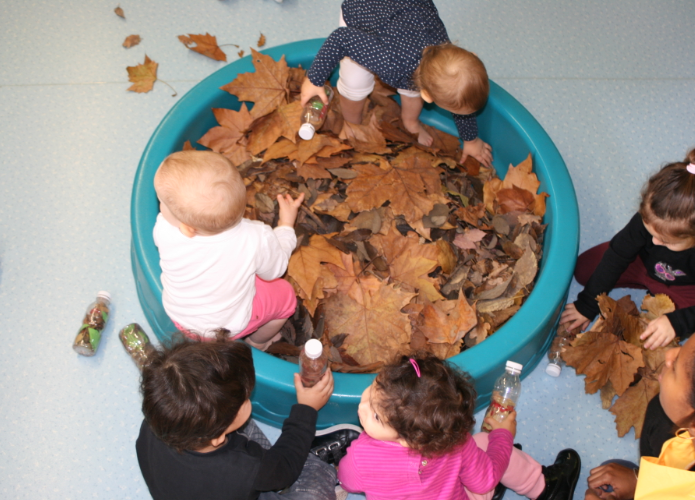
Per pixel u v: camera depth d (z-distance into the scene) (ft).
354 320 4.79
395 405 3.35
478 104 4.53
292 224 4.77
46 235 5.51
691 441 3.23
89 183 5.84
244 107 5.63
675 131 6.63
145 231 4.66
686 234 3.83
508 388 4.72
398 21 4.85
